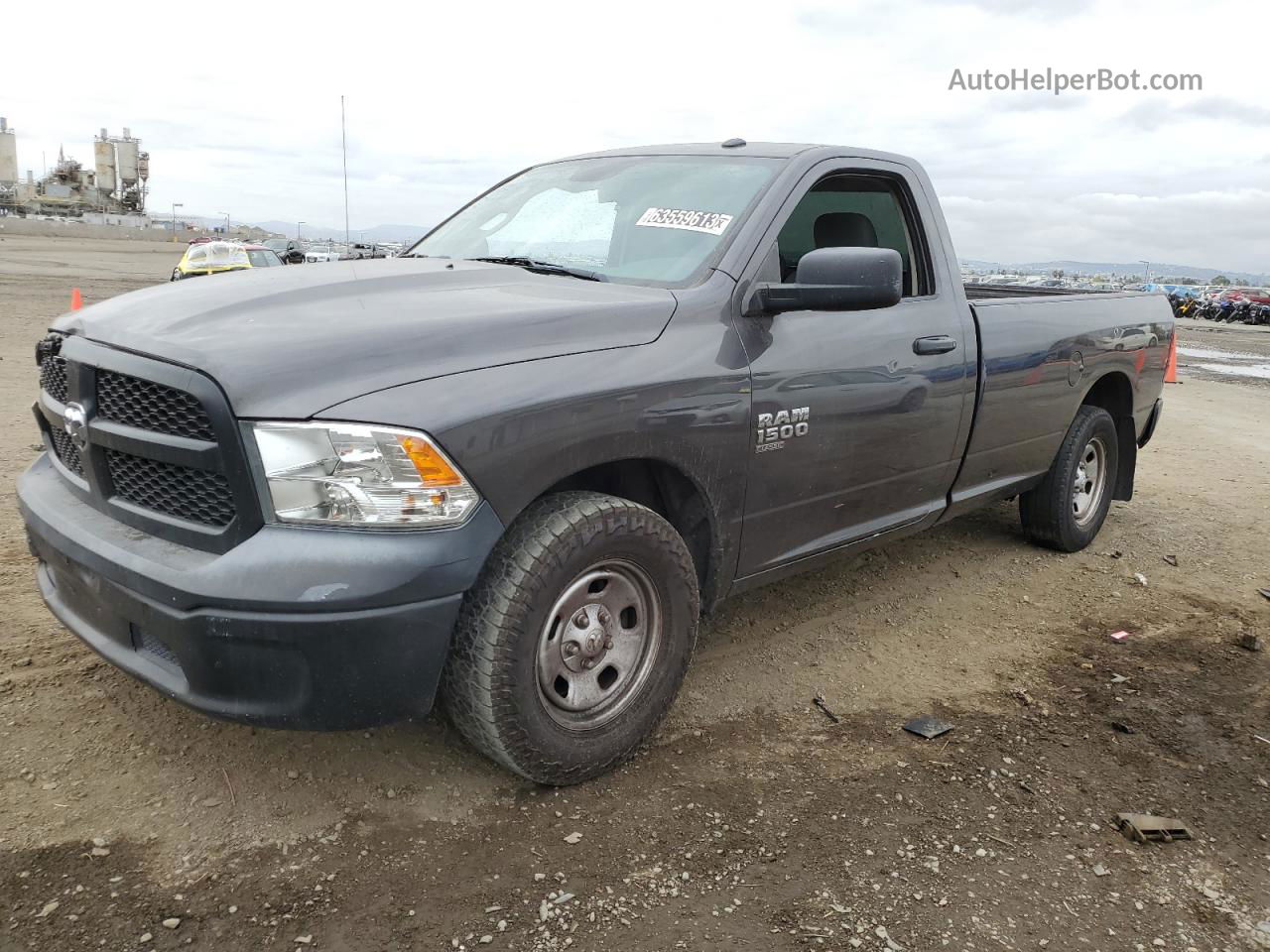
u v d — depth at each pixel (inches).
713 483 117.1
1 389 333.7
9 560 165.5
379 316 99.7
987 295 228.4
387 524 88.8
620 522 103.4
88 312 110.7
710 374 114.0
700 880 94.0
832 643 154.9
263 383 88.1
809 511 133.9
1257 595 187.0
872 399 137.3
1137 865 100.3
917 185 157.3
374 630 88.3
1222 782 117.6
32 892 87.2
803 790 110.8
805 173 136.2
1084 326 188.9
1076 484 201.6
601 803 106.2
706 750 119.1
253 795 104.0
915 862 98.4
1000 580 189.2
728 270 122.3
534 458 96.5
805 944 85.9
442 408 91.0
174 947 82.1
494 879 92.9
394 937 84.7
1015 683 143.4
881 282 114.3
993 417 166.4
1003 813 108.3
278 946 82.9
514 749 100.3
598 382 102.6
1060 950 87.1
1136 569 199.6
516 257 139.9
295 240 1425.9
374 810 102.7
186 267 924.6
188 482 93.4
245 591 86.3
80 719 116.3
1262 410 455.2
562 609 102.9
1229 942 89.6
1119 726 129.6
